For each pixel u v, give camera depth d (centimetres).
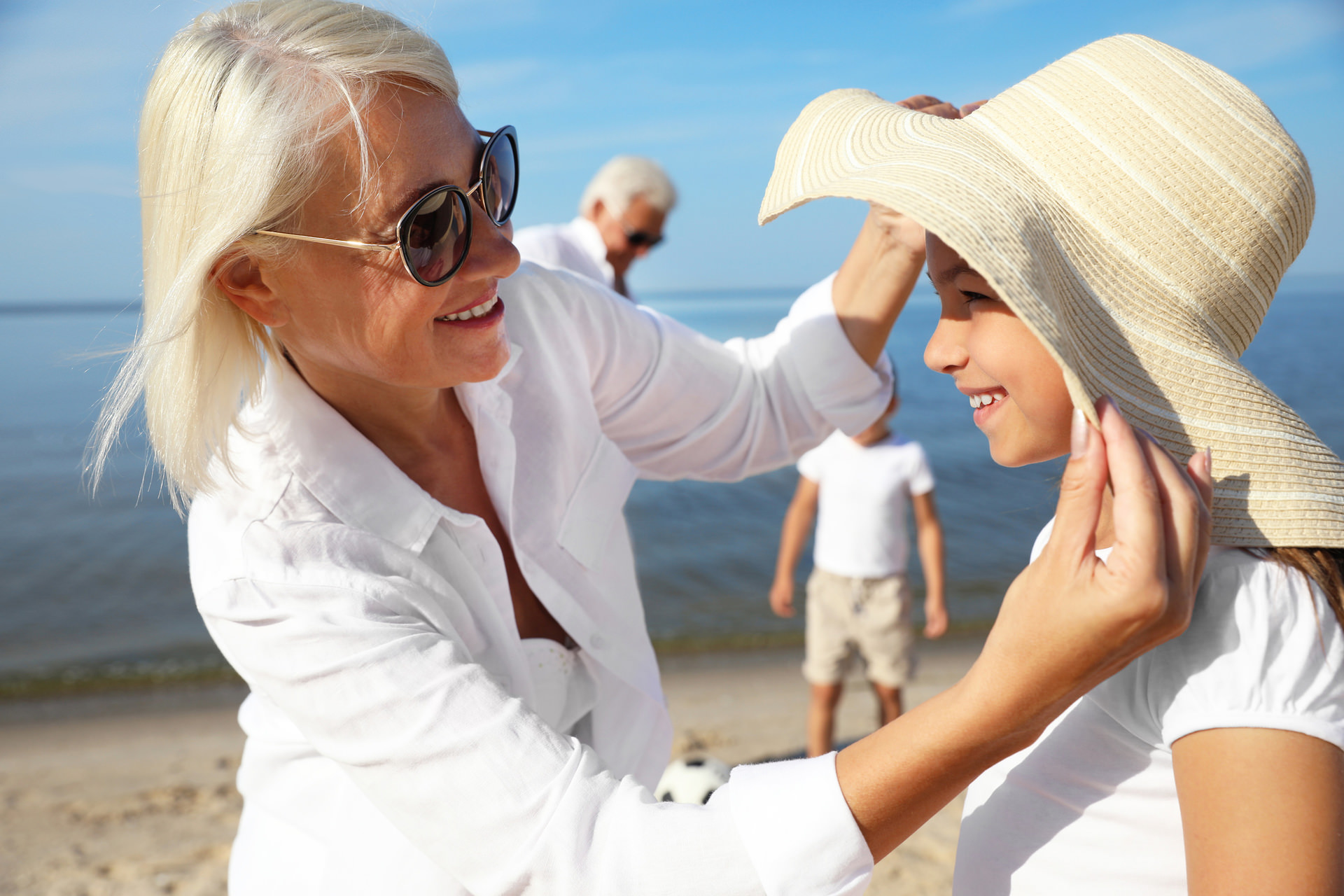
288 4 108
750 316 10388
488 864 95
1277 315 6306
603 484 150
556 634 149
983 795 113
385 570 119
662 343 159
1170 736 86
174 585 1055
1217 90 95
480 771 96
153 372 111
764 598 1022
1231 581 88
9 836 452
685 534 1307
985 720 83
